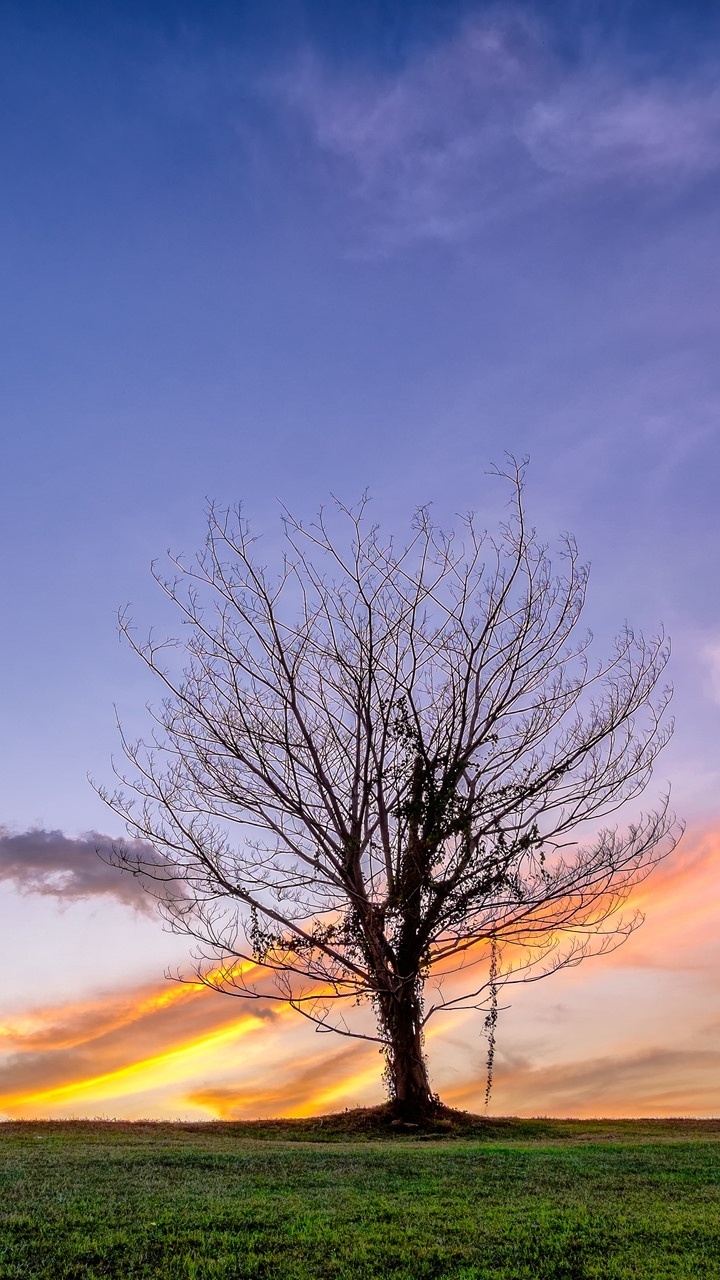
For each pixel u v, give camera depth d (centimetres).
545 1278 815
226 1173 1198
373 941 1961
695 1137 1742
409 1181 1161
